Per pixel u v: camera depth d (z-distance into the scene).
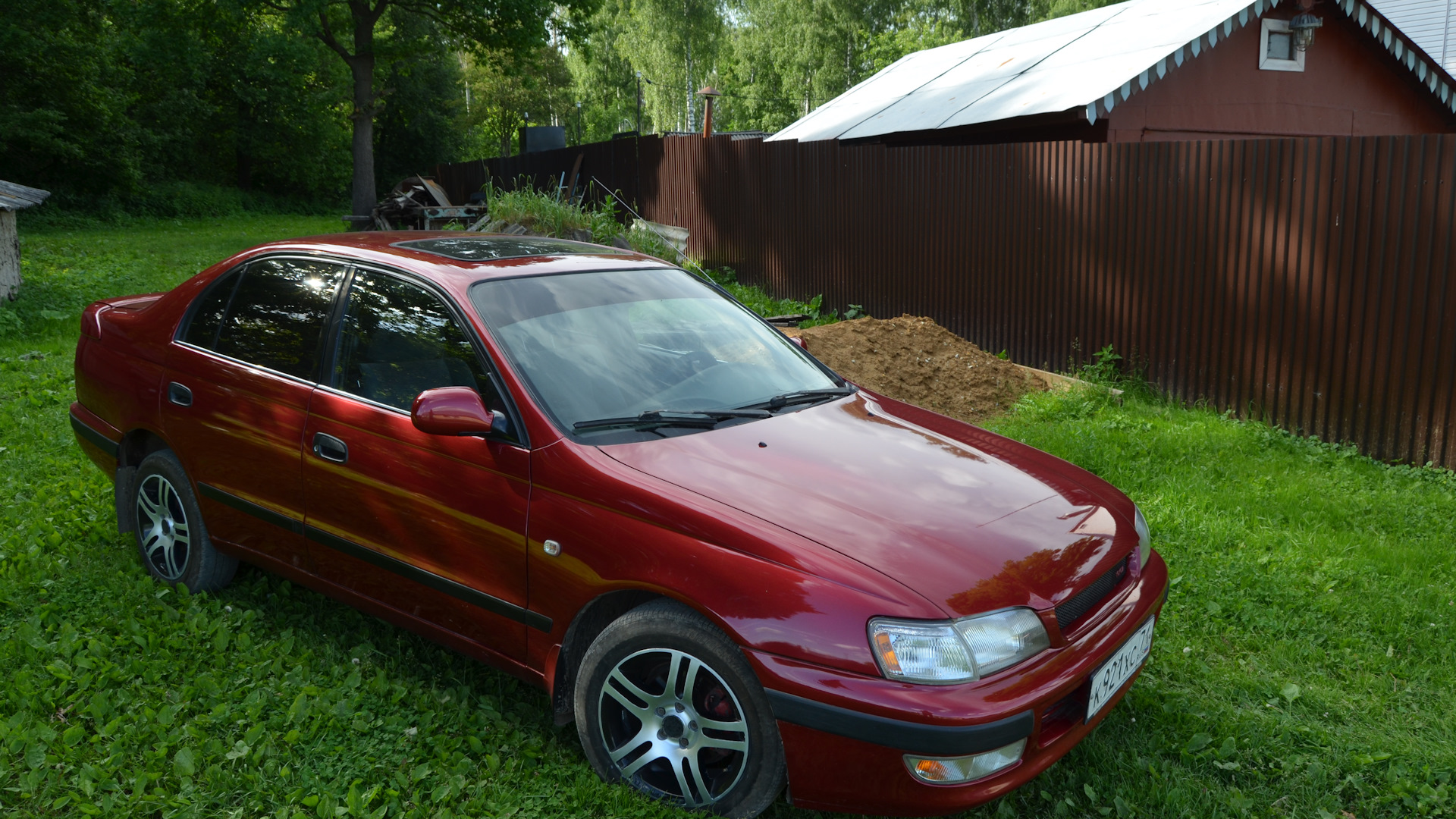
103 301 4.89
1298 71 12.15
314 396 3.53
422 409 2.94
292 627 3.86
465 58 74.44
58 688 3.31
